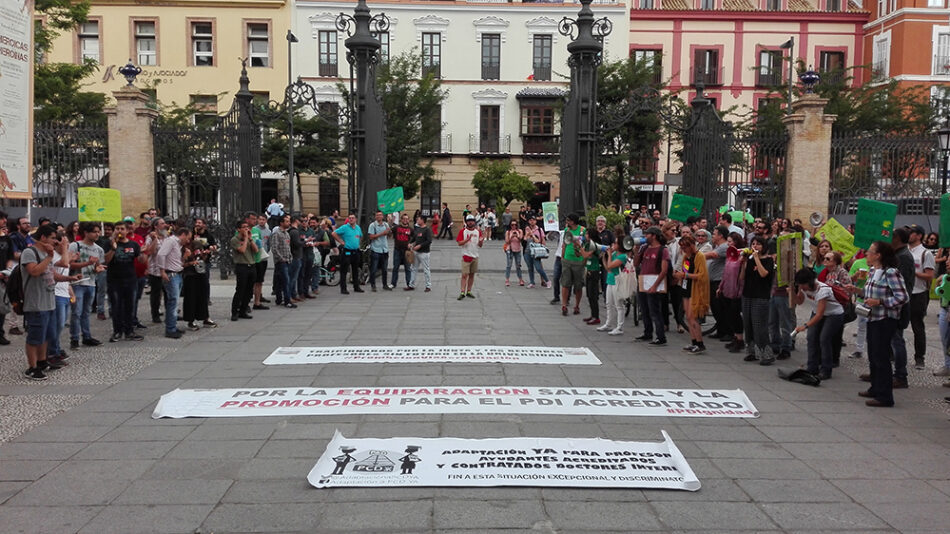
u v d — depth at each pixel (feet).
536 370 26.43
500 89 123.95
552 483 15.52
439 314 40.01
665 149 114.42
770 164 57.06
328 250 54.60
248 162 55.83
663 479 15.87
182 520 13.78
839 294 26.11
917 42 121.90
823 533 13.53
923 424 20.90
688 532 13.47
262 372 25.88
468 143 124.36
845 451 18.34
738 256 30.71
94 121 77.46
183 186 57.41
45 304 25.11
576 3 123.34
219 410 20.97
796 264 28.58
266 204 117.60
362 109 53.26
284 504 14.49
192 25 116.16
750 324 29.07
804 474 16.62
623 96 96.99
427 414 20.59
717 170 53.98
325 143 104.06
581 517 14.01
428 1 122.21
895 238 26.08
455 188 124.98
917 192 55.42
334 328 35.35
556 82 123.44
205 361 27.84
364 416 20.40
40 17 81.51
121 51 115.03
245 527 13.47
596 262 37.35
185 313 34.94
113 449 17.78
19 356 29.14
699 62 131.44
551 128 123.54
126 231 32.55
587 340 33.04
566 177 53.67
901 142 55.21
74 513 14.07
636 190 111.34
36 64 73.72
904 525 13.93
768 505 14.79
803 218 55.42
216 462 16.88
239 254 37.83
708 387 24.67
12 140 25.62
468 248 46.14
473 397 22.48
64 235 26.63
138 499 14.75
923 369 28.78
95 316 39.75
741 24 131.13
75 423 19.92
